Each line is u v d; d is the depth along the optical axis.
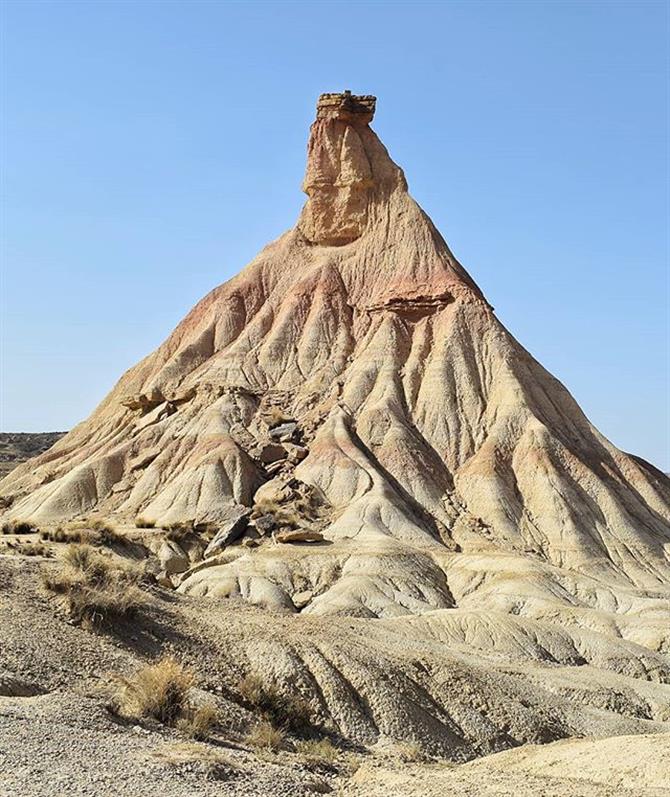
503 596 75.44
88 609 31.31
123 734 21.19
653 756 23.33
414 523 95.69
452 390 115.88
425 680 37.09
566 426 116.00
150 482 103.81
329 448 104.75
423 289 126.81
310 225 138.62
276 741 25.84
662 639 64.31
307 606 71.75
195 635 33.91
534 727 36.50
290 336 126.00
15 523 66.44
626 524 101.31
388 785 21.06
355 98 140.12
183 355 127.06
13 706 21.67
